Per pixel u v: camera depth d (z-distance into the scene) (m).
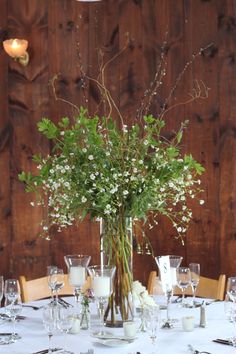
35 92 5.20
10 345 2.79
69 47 5.21
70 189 3.05
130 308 3.05
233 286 2.93
